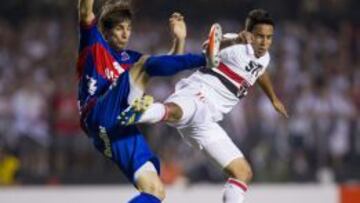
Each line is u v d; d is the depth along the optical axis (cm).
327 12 6525
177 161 4988
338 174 5084
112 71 2536
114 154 2491
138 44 6025
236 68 2617
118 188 4616
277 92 5694
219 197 4647
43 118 5216
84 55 2536
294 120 5388
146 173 2456
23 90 5400
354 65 6162
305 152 5244
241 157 2597
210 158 2620
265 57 2634
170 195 4638
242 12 6431
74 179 4897
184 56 2356
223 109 2641
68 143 5081
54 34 6047
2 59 5800
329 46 6266
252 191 4697
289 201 4722
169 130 5056
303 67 6012
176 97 2602
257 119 5303
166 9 6350
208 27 6266
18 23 6147
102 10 2561
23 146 5022
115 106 2417
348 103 5716
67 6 6256
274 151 5162
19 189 4559
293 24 6372
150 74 2380
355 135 5438
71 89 5384
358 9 6562
